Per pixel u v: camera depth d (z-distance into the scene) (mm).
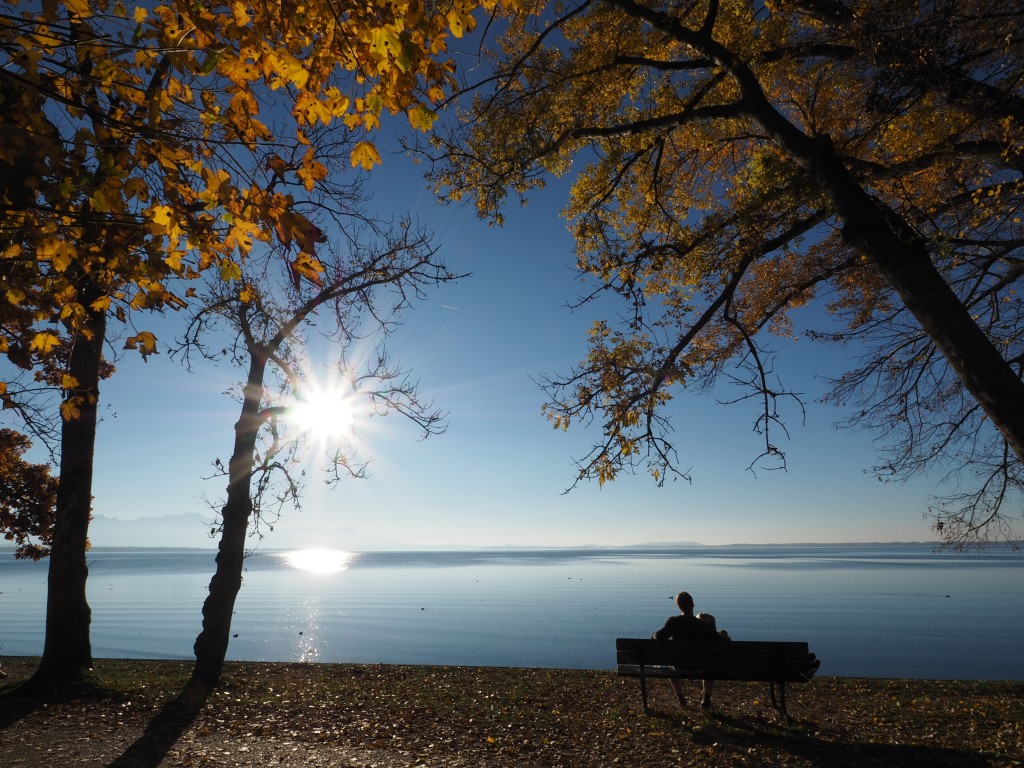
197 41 2916
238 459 12531
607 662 27828
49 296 4062
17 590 90250
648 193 10211
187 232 3496
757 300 10969
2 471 15234
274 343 12930
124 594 82375
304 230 3299
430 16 3859
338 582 113938
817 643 34531
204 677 11523
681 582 101188
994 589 82000
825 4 6914
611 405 8789
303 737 8297
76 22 3055
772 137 6906
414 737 8297
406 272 12555
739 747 7492
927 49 5789
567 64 8828
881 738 7828
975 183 8188
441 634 39906
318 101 3350
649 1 8180
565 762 7184
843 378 10406
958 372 5793
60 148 3234
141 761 7254
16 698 10633
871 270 9953
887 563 186500
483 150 9031
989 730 8242
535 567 180125
